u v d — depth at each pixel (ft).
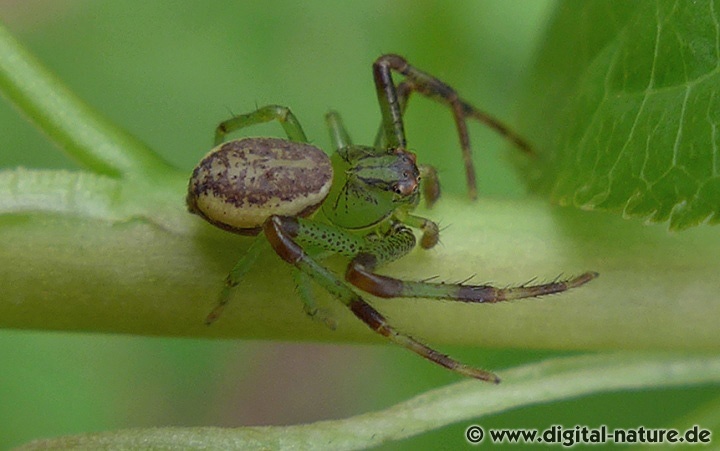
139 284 0.15
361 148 0.17
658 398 0.17
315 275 0.15
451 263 0.15
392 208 0.16
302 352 0.20
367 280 0.15
